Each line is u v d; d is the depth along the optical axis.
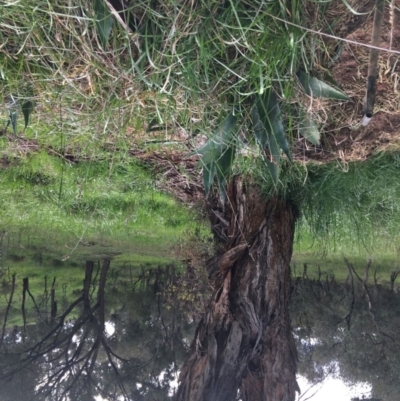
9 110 1.78
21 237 5.10
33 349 4.43
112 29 1.39
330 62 1.59
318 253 4.36
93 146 2.35
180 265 4.64
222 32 1.34
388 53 1.81
